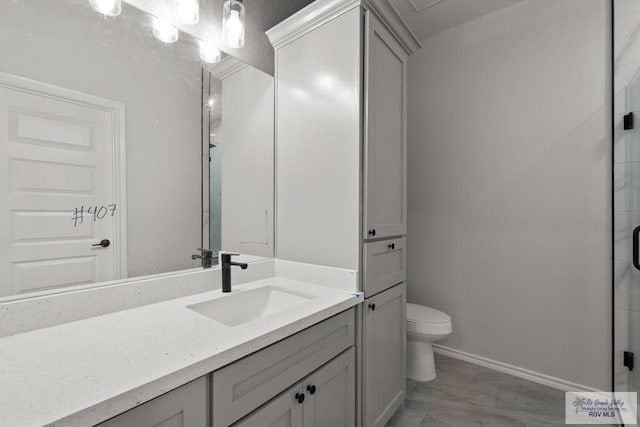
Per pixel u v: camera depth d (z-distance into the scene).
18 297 0.80
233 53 1.39
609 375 1.68
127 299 1.00
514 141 2.00
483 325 2.12
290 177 1.51
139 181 1.06
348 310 1.19
